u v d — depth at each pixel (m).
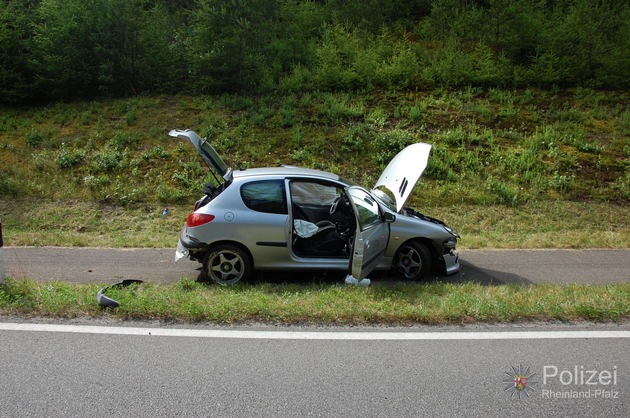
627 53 16.34
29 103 15.47
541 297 5.60
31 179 11.54
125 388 3.67
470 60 16.17
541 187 11.78
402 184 6.91
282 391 3.66
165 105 14.97
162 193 11.08
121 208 10.75
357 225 6.02
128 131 13.49
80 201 10.91
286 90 15.68
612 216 10.91
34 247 8.54
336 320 4.93
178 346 4.35
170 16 18.98
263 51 16.31
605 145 13.52
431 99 15.16
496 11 17.09
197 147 6.94
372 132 13.56
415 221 7.05
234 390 3.67
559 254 8.67
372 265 6.25
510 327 4.91
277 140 13.22
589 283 7.06
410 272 7.07
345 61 16.59
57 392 3.61
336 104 14.51
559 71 16.19
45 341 4.39
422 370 4.02
